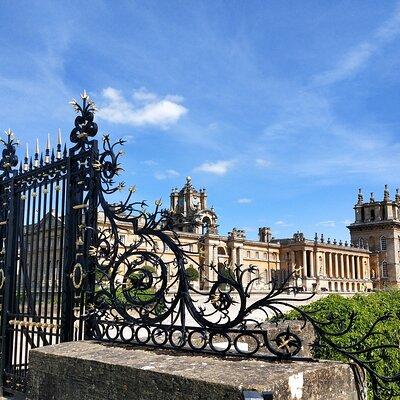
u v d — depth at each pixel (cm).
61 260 681
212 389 353
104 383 449
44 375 532
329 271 10250
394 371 816
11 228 804
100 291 613
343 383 404
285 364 405
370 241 13650
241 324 470
